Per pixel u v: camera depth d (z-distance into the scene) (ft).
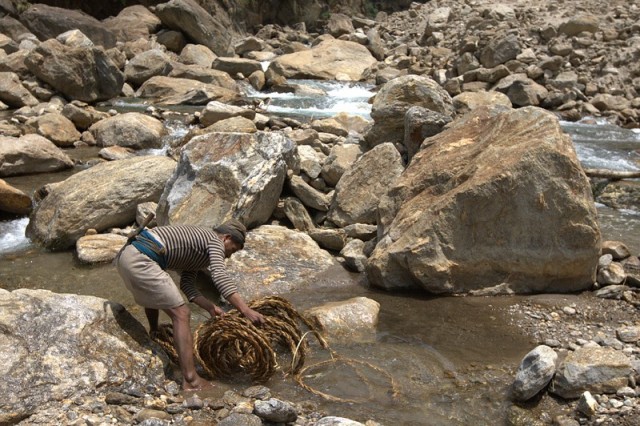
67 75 46.75
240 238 16.67
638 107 48.91
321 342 17.67
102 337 15.74
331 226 26.20
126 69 54.60
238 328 15.70
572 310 19.86
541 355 15.43
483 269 20.92
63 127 37.99
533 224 20.57
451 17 73.61
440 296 20.97
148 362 15.64
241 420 13.74
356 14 90.12
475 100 41.65
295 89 55.16
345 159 28.76
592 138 41.42
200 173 24.86
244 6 79.20
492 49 55.98
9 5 61.26
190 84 51.60
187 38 66.39
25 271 23.00
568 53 56.44
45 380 14.53
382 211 23.29
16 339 15.12
